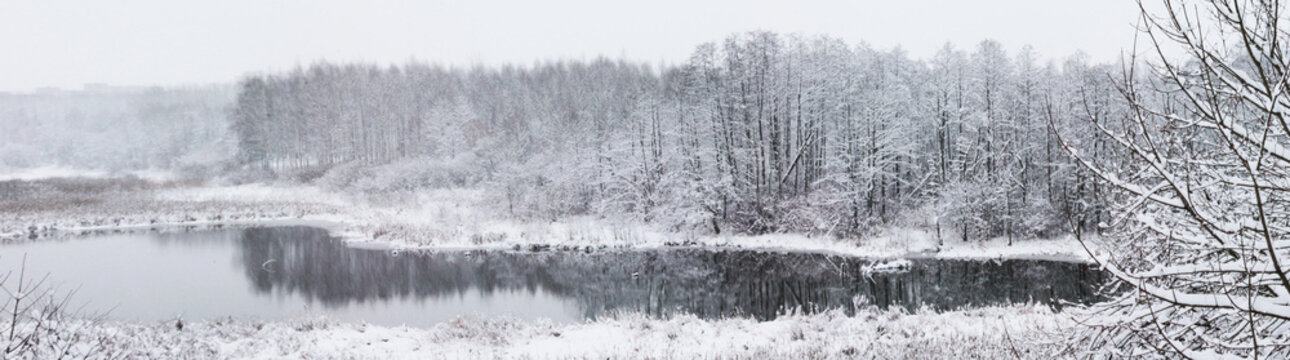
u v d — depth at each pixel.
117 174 87.88
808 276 28.20
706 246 37.19
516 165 51.94
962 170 37.12
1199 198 4.45
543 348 13.70
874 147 38.34
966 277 27.08
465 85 95.06
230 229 43.22
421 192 56.06
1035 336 7.67
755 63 43.69
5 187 63.31
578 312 21.78
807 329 14.76
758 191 40.06
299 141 82.50
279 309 21.98
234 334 14.82
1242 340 4.07
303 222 46.78
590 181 46.19
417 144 74.25
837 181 38.59
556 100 77.44
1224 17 3.86
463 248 36.03
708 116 42.97
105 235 40.47
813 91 43.19
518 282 27.48
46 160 114.31
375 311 21.88
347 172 63.81
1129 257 5.32
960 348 10.81
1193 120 4.24
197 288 25.36
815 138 44.44
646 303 23.31
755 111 42.91
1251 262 3.88
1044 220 34.25
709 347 13.22
